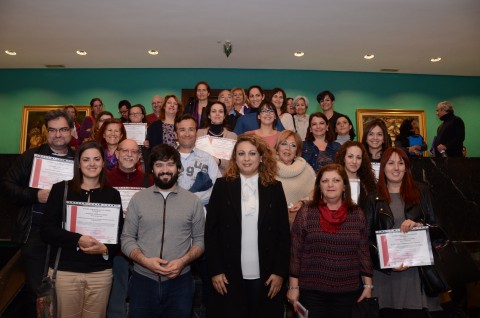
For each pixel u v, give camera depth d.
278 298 2.67
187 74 9.14
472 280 3.07
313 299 2.69
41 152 3.15
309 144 4.25
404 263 2.75
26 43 7.48
